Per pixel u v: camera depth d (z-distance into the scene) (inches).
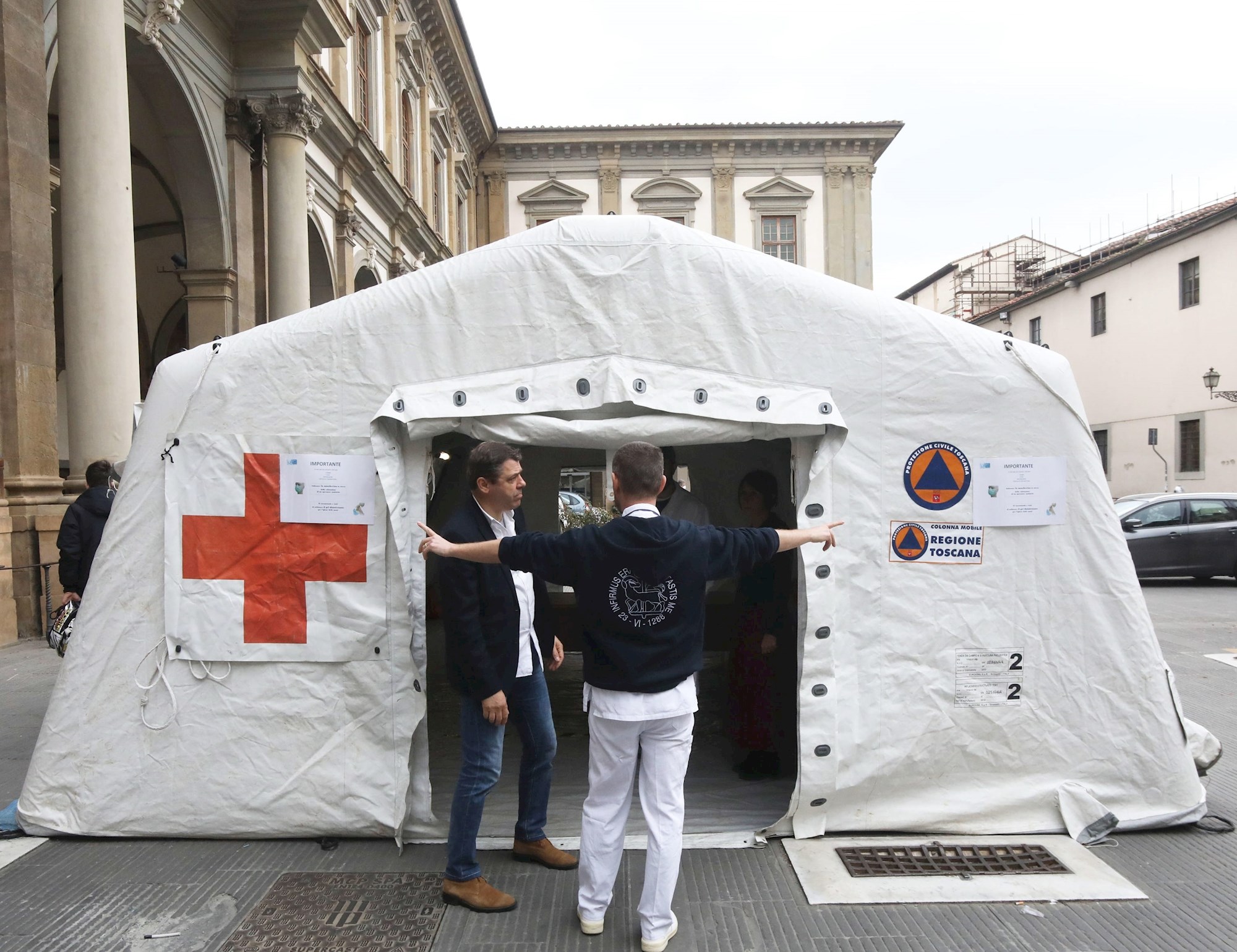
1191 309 936.3
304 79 500.7
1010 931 109.0
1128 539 502.3
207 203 464.8
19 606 308.5
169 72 411.8
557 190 1330.0
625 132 1304.1
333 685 136.1
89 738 136.7
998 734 138.4
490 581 114.3
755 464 241.8
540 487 296.2
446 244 1058.7
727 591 297.4
